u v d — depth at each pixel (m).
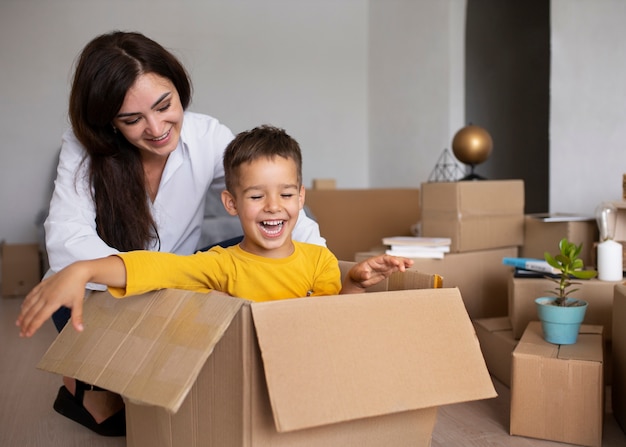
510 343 1.98
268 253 1.31
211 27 5.14
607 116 2.86
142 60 1.39
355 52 5.55
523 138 5.15
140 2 4.91
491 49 4.97
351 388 0.91
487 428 1.67
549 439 1.58
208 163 1.73
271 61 5.32
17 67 4.61
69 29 4.71
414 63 4.80
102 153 1.53
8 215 4.62
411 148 4.91
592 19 2.91
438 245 2.38
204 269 1.23
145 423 1.25
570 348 1.65
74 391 1.71
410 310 1.03
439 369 1.00
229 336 0.94
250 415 0.92
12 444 1.61
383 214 3.99
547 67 5.12
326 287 1.38
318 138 5.49
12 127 4.61
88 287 1.35
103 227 1.55
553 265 1.74
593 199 2.95
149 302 1.08
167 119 1.44
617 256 1.96
